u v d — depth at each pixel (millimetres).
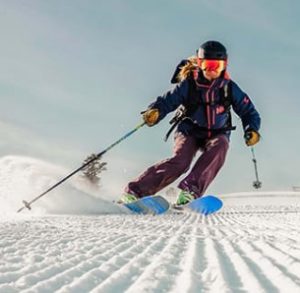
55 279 2318
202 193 7398
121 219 6742
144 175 7594
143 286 2215
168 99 7566
